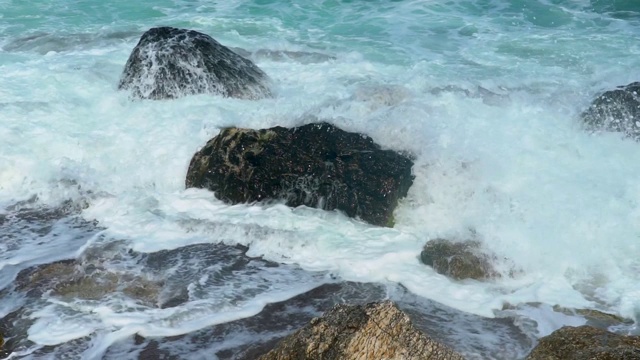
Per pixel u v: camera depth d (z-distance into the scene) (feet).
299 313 36.42
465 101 53.42
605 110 51.55
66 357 33.12
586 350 29.53
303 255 41.19
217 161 47.57
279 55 66.90
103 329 34.83
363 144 47.78
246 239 42.50
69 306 36.50
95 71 61.77
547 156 46.96
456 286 38.50
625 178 45.16
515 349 33.83
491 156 46.34
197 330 34.96
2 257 40.86
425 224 43.86
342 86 58.85
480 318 36.19
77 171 48.49
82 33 72.64
